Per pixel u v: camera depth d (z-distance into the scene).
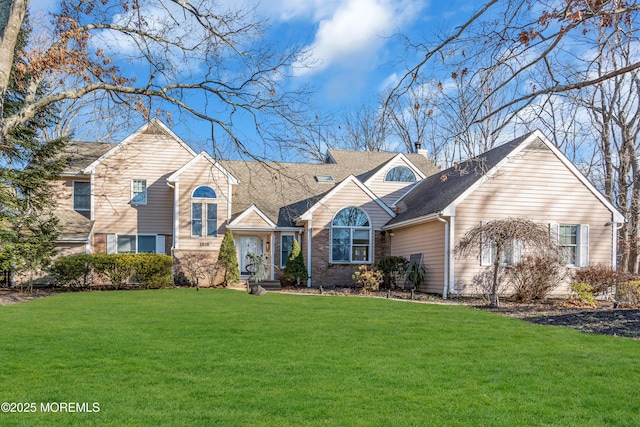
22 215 18.03
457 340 8.21
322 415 4.54
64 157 20.42
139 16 11.60
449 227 17.14
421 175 24.39
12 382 5.51
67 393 5.13
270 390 5.27
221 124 11.93
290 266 20.84
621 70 5.43
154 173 23.27
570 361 6.71
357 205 22.06
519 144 17.62
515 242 17.23
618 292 15.24
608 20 5.77
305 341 7.95
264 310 12.04
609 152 21.48
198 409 4.68
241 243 22.75
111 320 10.17
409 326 9.67
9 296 16.11
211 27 11.70
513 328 9.59
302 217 21.19
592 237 18.00
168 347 7.39
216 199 22.00
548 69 6.33
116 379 5.65
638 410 4.77
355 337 8.37
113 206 22.81
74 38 10.77
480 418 4.51
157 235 23.06
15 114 9.88
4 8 9.30
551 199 17.81
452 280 16.95
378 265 20.61
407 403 4.89
